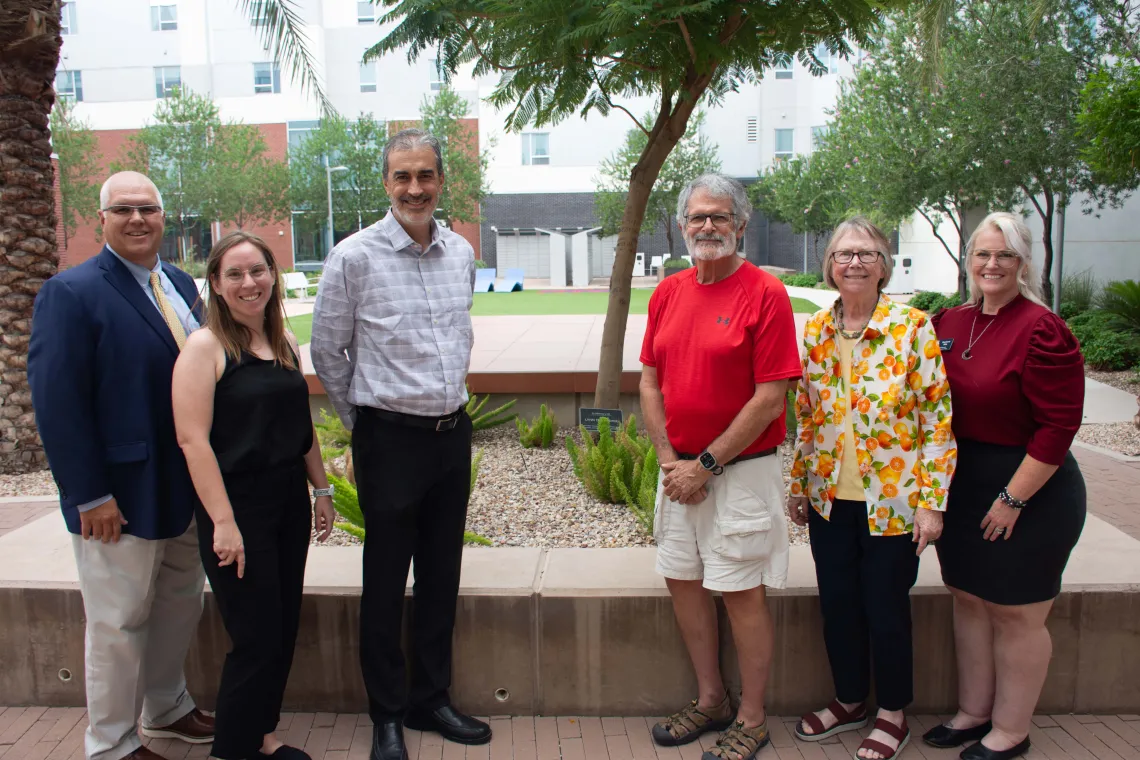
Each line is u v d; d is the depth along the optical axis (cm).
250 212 3203
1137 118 662
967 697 293
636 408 671
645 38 411
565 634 316
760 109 3444
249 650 263
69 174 2862
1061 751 287
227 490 257
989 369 262
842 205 2564
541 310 1702
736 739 286
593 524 424
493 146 3441
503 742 301
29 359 250
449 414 288
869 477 271
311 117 3553
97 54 3572
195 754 296
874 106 1506
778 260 3631
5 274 598
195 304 289
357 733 309
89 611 265
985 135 1270
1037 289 265
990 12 1218
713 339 265
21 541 371
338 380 290
